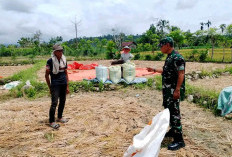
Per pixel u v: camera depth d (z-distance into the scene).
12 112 5.68
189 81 9.86
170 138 4.08
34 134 4.27
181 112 5.59
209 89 7.39
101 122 4.93
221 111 5.30
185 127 4.58
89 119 5.09
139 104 6.30
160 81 8.48
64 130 4.47
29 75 10.83
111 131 4.40
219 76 11.59
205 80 10.32
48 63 4.41
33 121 5.00
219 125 4.70
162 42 3.59
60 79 4.58
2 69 18.31
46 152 3.62
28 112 5.67
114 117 5.20
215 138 4.08
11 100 7.30
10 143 3.93
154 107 6.13
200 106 6.04
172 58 3.52
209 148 3.73
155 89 8.29
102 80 8.66
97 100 6.76
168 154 3.49
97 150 3.66
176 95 3.48
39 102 6.79
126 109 5.80
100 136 4.18
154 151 2.75
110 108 5.90
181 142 3.70
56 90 4.54
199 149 3.66
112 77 8.69
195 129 4.49
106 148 3.73
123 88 8.45
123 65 8.84
